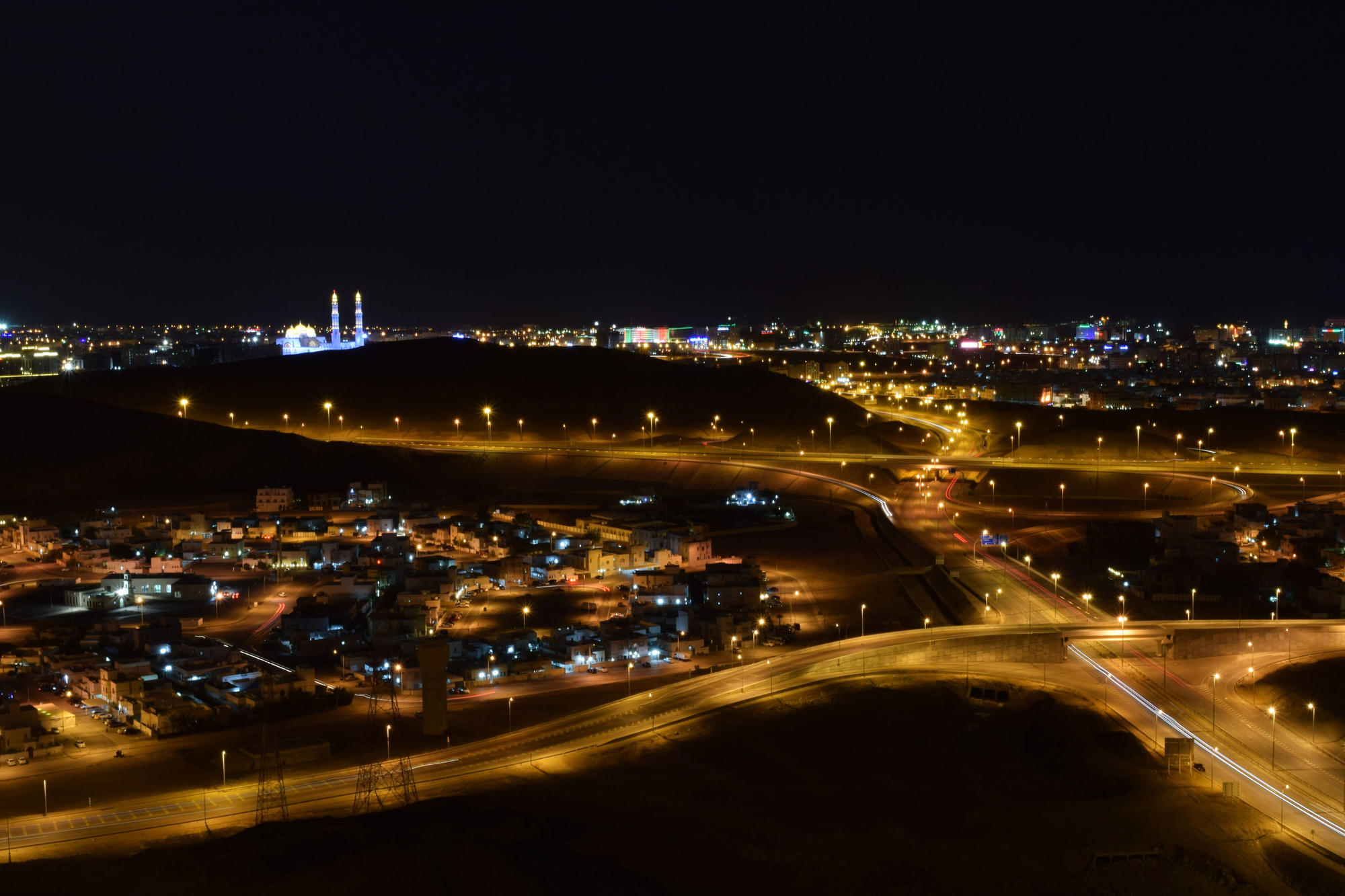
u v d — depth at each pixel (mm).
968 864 92000
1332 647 148500
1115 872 90312
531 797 104188
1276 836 97562
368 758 115938
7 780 110375
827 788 110000
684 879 86625
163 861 87562
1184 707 129625
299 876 83562
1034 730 123312
